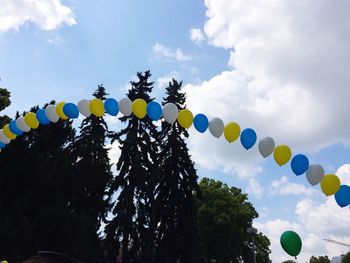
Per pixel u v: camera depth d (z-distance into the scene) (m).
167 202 28.03
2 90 28.16
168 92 30.45
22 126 13.23
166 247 27.19
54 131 26.53
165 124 29.61
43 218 22.19
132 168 26.94
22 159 23.88
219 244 41.44
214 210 42.50
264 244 53.94
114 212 26.19
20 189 24.00
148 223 27.05
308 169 11.12
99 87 33.56
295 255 9.62
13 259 20.25
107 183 27.86
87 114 12.59
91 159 28.06
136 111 12.23
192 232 28.00
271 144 11.39
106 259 25.62
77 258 22.34
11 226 21.42
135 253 26.09
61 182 23.92
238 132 11.93
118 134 28.45
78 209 26.23
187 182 28.64
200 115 11.97
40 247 21.69
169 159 28.72
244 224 44.06
